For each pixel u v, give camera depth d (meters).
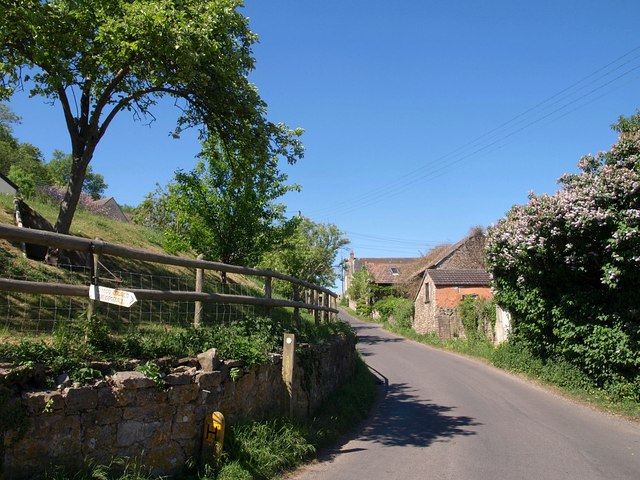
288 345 7.60
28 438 3.98
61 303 7.16
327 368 10.48
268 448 6.24
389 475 6.41
